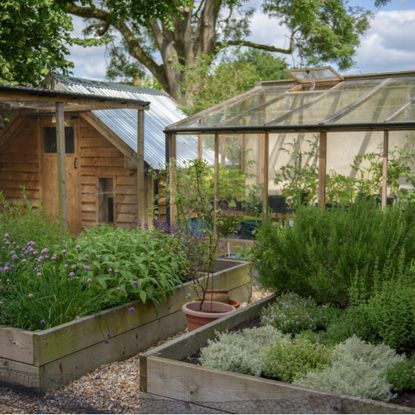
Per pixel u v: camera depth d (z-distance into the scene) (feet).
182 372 11.72
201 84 51.11
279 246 17.76
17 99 26.53
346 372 11.46
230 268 21.75
